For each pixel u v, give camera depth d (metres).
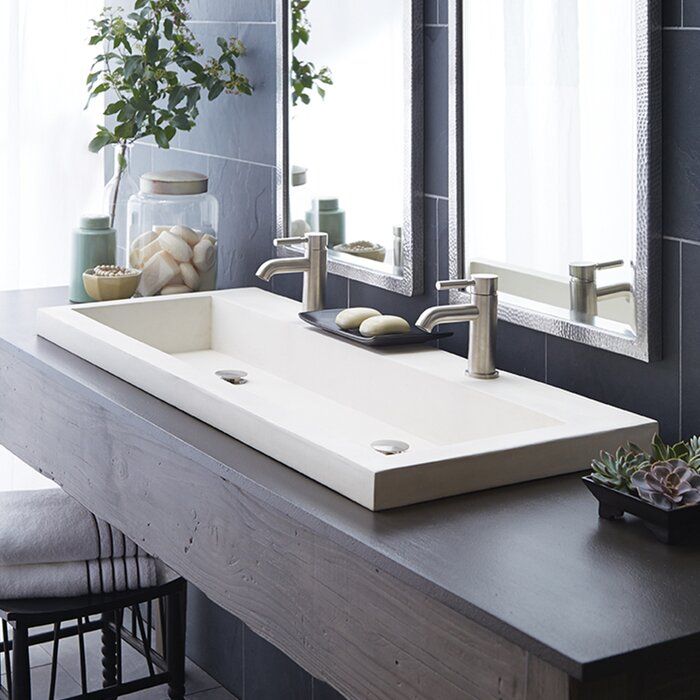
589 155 1.85
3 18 3.24
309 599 1.61
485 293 1.97
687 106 1.71
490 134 2.04
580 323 1.91
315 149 2.52
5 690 2.90
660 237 1.77
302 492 1.61
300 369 2.36
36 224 3.37
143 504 2.03
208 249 2.75
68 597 2.33
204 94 2.96
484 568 1.38
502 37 1.98
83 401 2.20
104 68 3.34
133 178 3.30
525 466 1.66
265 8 2.67
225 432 1.85
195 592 3.12
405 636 1.43
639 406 1.86
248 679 2.95
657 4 1.71
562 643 1.21
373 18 2.29
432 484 1.58
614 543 1.45
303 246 2.58
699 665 1.30
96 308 2.51
